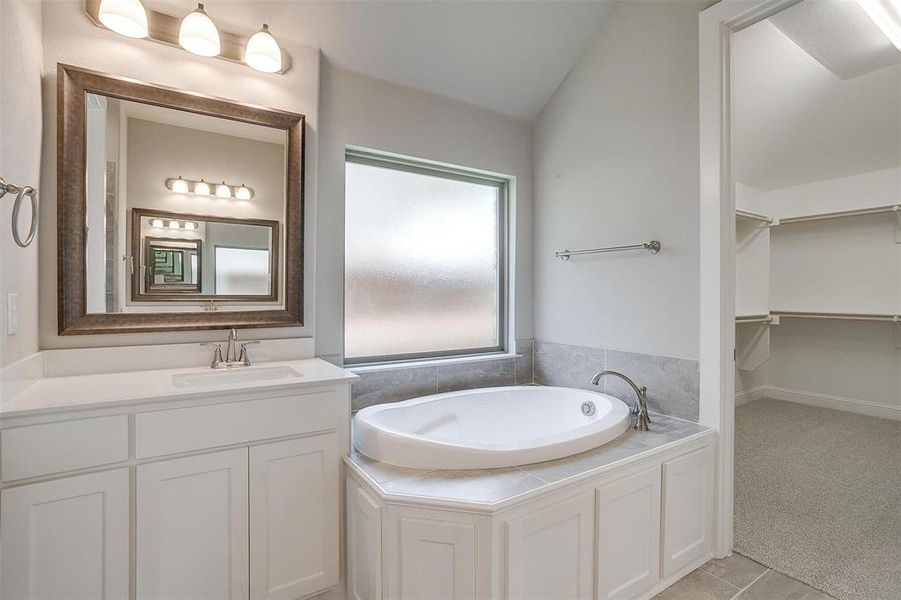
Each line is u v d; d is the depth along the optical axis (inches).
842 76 109.0
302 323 81.7
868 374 148.9
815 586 65.2
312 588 61.6
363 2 79.8
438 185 106.2
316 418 62.0
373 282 97.1
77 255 63.2
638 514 63.2
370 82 90.9
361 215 95.3
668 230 82.7
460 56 93.0
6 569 43.7
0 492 43.4
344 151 88.4
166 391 53.1
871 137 126.6
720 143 73.9
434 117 99.1
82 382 58.4
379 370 92.3
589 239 99.2
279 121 78.4
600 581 58.6
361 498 57.5
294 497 60.4
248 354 76.2
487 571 48.9
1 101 48.7
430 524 50.6
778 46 99.0
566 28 94.3
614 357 93.4
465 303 110.9
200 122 72.8
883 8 87.4
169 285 70.3
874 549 74.3
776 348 171.2
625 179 90.8
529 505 52.1
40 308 60.6
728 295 75.2
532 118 113.7
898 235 139.3
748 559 72.8
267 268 78.3
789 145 135.9
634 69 88.9
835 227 153.2
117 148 66.4
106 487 48.5
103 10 60.7
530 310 115.5
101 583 48.3
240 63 75.6
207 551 54.3
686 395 79.7
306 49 81.5
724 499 74.4
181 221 71.2
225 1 73.0
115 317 65.9
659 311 84.3
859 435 129.7
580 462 61.5
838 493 94.8
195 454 53.5
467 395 92.2
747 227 153.9
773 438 128.0
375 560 53.6
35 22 58.2
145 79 68.2
